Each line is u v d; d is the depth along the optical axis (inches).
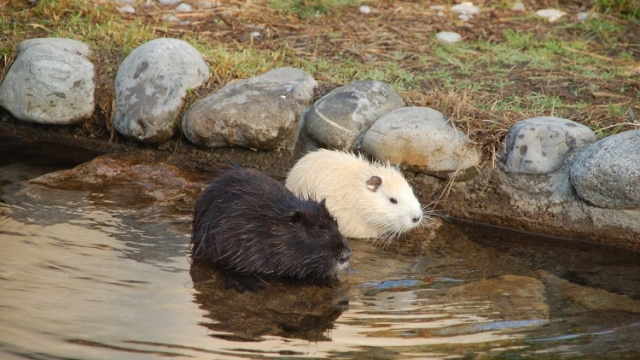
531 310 299.0
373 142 410.3
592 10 572.7
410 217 374.3
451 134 403.9
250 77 462.9
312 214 333.4
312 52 510.0
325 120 423.2
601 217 374.9
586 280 331.9
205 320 280.2
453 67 492.7
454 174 405.1
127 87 453.4
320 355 256.1
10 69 466.0
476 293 315.6
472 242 377.1
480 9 587.2
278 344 264.2
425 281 328.5
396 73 480.7
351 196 381.7
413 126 404.2
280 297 307.3
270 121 424.2
